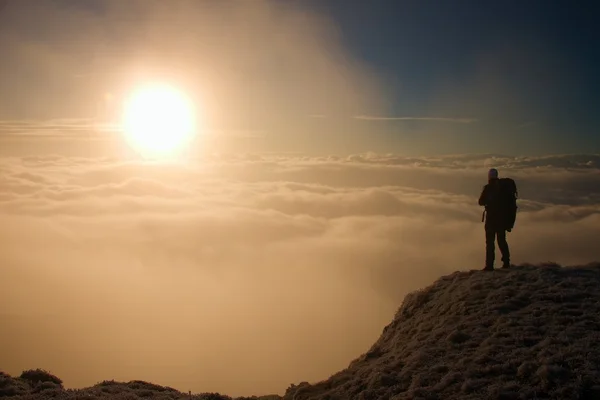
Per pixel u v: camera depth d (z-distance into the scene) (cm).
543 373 651
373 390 782
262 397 1023
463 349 818
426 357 830
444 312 1040
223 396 1019
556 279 1055
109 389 945
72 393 891
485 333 859
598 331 778
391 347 1018
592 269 1137
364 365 970
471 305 1002
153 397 912
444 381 720
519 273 1111
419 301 1170
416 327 1034
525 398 623
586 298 929
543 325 838
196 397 946
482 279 1123
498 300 984
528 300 963
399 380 791
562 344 745
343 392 848
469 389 680
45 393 880
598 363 666
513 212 1191
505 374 699
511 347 775
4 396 859
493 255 1211
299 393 916
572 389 613
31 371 984
